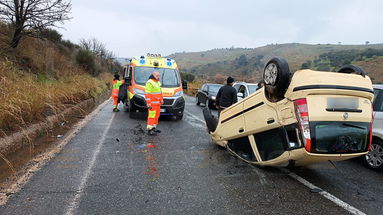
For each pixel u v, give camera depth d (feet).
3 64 23.89
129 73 32.83
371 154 15.48
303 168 14.94
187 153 17.11
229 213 9.70
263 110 13.28
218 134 18.12
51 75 42.11
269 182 12.71
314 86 10.92
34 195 10.34
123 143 18.81
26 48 40.60
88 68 76.79
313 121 11.00
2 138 15.64
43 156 15.08
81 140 19.07
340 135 11.35
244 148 15.80
